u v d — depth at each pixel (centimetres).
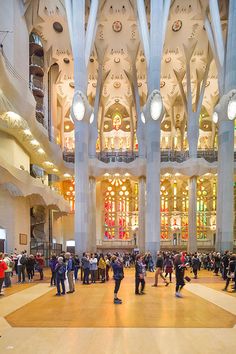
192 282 1404
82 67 2498
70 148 4125
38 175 3052
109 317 719
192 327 636
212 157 3391
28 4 2600
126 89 4034
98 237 3975
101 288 1203
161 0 2522
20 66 2530
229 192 2467
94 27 2658
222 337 572
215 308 822
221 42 2645
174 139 4116
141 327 635
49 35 3198
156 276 1266
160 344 533
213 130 4138
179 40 3331
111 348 514
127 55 3531
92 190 3284
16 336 578
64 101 4016
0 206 1969
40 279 1507
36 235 2900
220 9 2969
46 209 3047
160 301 920
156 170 2473
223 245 2428
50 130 3503
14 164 2125
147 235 2452
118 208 4072
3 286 1246
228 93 2431
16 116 1903
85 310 794
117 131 4259
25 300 938
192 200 3259
